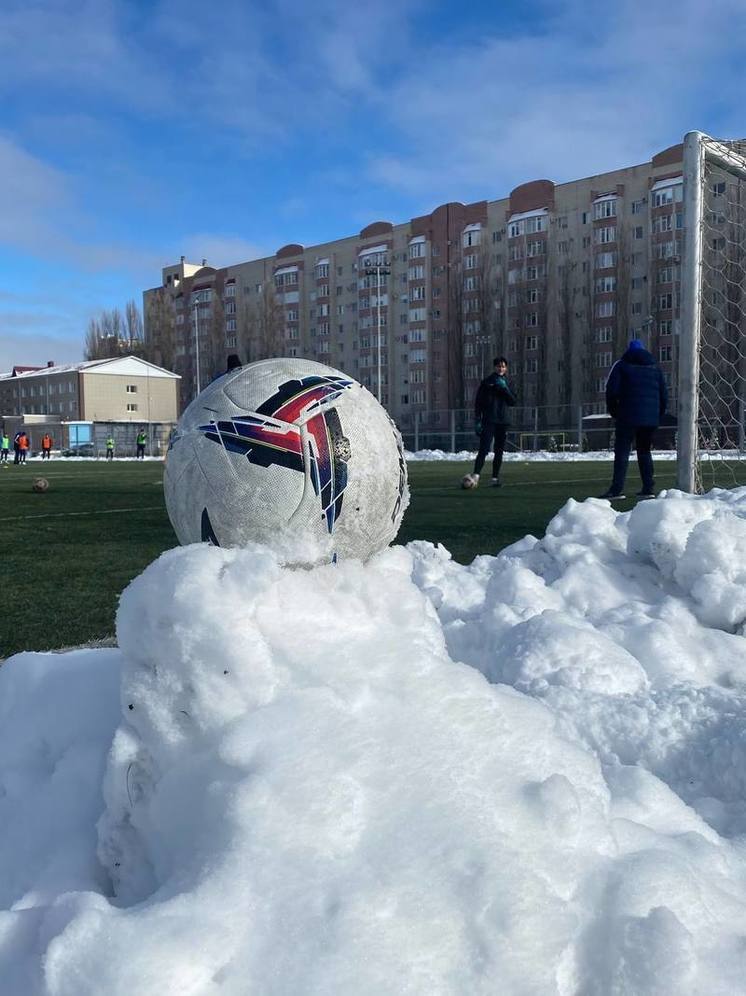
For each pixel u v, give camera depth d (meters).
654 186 51.94
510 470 18.53
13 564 5.53
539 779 1.42
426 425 44.16
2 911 1.31
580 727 2.27
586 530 4.21
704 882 1.37
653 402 8.93
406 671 1.55
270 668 1.46
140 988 1.01
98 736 1.77
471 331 61.44
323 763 1.31
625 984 1.15
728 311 24.06
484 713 1.51
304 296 72.75
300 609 1.59
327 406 1.99
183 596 1.45
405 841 1.23
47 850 1.58
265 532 1.93
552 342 57.56
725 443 11.87
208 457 1.95
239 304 78.19
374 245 67.38
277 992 1.04
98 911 1.14
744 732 2.09
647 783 1.71
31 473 22.97
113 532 7.47
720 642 2.98
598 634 2.71
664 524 3.66
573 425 45.88
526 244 57.81
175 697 1.46
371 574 1.82
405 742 1.39
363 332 68.62
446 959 1.10
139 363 69.31
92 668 1.98
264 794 1.26
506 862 1.21
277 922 1.12
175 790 1.39
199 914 1.12
